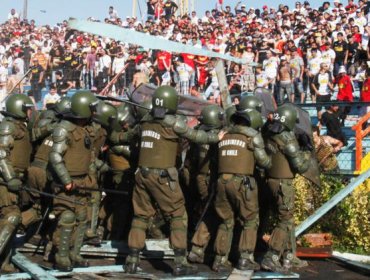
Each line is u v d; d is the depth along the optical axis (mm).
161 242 9320
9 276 7660
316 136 11750
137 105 8719
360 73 17625
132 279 7723
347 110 14992
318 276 8609
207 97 17375
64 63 19656
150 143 7875
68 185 7723
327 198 10555
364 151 14367
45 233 9242
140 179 7883
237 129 8250
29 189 7902
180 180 9414
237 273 8055
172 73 18594
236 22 24484
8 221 7836
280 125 8375
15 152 8203
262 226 9344
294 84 17266
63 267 7922
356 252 10117
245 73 17734
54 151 7703
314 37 17906
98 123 8750
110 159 9391
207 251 9094
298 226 9891
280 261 8688
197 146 8805
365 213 10227
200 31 23172
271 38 20750
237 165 8078
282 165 8422
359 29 19047
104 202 9805
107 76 19469
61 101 8617
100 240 9148
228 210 8273
